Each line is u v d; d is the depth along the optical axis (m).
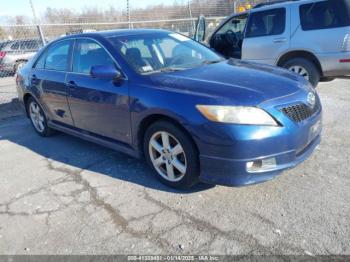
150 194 3.39
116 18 12.01
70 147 4.96
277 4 6.45
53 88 4.70
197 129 2.95
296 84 3.30
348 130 4.58
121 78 3.64
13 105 7.63
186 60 4.06
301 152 3.15
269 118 2.86
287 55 6.45
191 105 2.99
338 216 2.78
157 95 3.24
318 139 3.46
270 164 2.91
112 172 3.95
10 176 4.15
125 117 3.63
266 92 3.00
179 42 4.42
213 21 13.59
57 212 3.24
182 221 2.92
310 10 6.04
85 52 4.24
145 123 3.50
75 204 3.35
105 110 3.87
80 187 3.68
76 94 4.25
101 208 3.23
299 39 6.18
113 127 3.88
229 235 2.69
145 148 3.58
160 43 4.21
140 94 3.39
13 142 5.47
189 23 13.36
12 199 3.58
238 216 2.91
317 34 5.97
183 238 2.71
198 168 3.17
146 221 2.97
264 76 3.39
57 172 4.12
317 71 6.19
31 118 5.73
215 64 3.95
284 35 6.36
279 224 2.76
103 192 3.52
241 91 2.98
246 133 2.79
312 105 3.26
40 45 10.10
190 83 3.22
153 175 3.78
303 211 2.89
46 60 5.05
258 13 6.71
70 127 4.75
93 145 4.94
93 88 3.95
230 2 13.31
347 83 7.34
